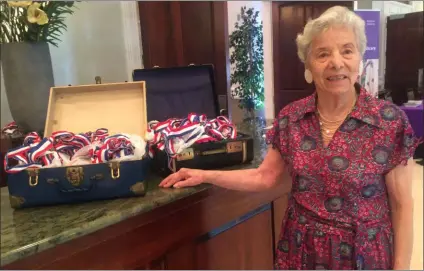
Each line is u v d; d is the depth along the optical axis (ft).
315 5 13.53
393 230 4.02
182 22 8.95
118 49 8.86
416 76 18.53
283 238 4.42
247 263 5.44
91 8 8.29
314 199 4.04
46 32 5.85
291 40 14.26
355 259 3.85
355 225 3.87
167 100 6.17
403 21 18.72
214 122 5.18
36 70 5.69
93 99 5.30
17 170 3.88
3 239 3.29
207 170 4.69
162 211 4.24
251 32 14.02
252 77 13.91
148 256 4.15
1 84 7.55
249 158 5.15
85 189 3.99
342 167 3.81
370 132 3.81
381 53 19.24
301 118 4.14
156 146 4.85
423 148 15.66
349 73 3.75
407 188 3.89
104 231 3.74
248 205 5.19
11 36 5.68
